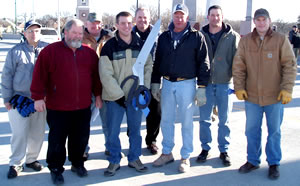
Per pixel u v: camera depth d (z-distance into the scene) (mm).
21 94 3670
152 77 4117
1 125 5859
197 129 5742
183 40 3820
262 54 3658
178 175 3887
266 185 3631
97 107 3947
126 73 3764
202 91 3850
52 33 24344
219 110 4223
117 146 3893
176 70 3877
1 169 3977
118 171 3992
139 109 3850
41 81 3461
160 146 4918
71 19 3436
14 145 3748
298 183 3686
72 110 3557
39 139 3926
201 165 4188
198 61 3883
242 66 3852
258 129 3920
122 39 3744
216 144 4965
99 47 4527
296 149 4738
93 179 3771
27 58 3639
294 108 7363
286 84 3596
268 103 3723
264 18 3549
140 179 3771
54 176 3629
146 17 4355
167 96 4031
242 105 7812
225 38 4035
